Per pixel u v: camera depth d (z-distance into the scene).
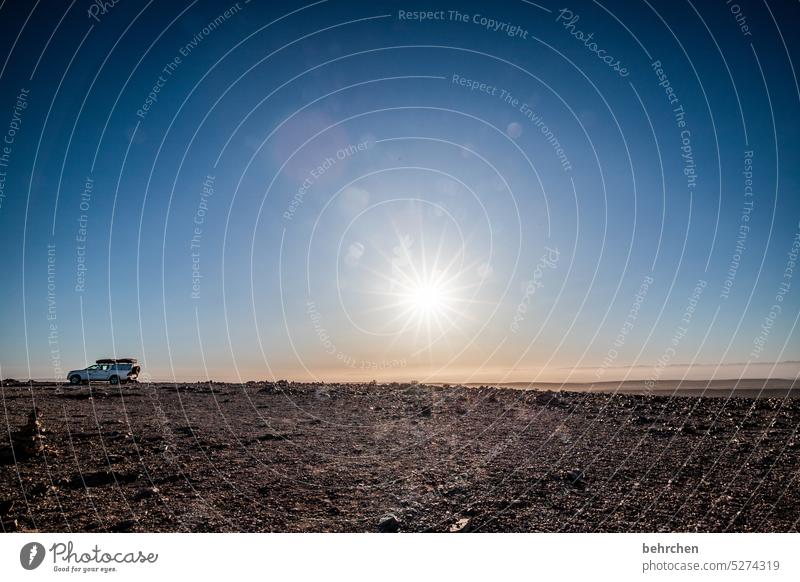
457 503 8.12
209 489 8.70
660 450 10.65
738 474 8.99
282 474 9.57
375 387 24.36
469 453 11.02
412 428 13.88
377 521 7.46
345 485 9.01
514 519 7.48
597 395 18.19
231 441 12.05
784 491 8.16
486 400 18.59
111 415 15.91
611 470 9.43
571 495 8.30
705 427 12.63
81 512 7.69
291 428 13.86
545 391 19.98
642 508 7.71
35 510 7.74
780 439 11.26
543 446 11.36
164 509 7.83
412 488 8.81
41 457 10.47
